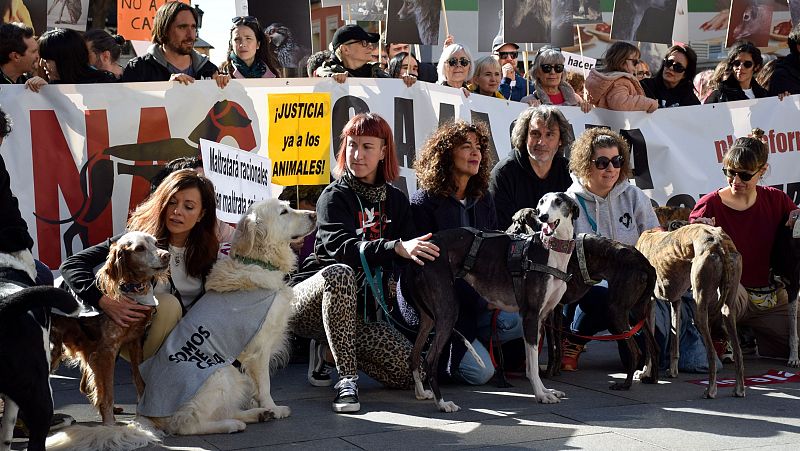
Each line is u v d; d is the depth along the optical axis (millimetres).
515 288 5195
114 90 6340
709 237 5328
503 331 5797
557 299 5242
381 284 5438
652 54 12062
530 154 6250
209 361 4516
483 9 9453
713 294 5301
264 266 4770
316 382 5594
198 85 6531
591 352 6812
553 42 8469
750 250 6410
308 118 6809
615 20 8219
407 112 7145
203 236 4949
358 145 5336
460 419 4770
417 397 5238
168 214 4828
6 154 6090
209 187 4926
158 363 4527
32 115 6160
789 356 6367
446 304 5027
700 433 4492
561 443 4312
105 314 4359
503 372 5660
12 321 3695
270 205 4766
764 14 8852
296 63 7582
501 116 7590
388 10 7543
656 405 5090
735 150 6262
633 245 6133
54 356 4520
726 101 8227
